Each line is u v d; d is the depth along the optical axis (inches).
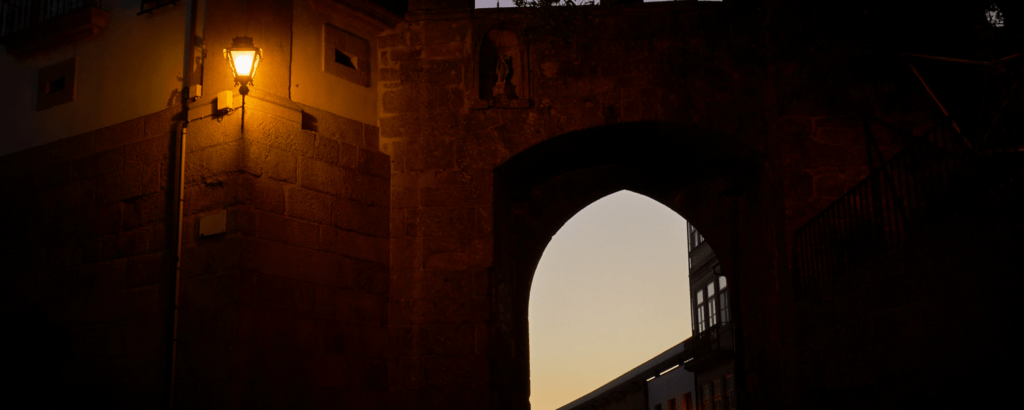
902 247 427.5
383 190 563.8
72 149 556.4
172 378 480.7
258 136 499.5
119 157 535.2
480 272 557.6
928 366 401.1
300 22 542.6
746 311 650.2
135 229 517.7
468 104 579.5
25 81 591.5
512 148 576.1
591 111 579.2
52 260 545.3
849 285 481.4
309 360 500.4
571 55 587.5
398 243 561.0
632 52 587.5
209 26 520.1
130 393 494.9
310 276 510.6
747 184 641.0
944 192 474.0
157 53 540.1
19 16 596.1
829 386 501.7
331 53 556.7
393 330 548.7
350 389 518.9
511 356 607.8
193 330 482.3
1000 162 394.0
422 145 574.2
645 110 577.9
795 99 575.8
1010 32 531.2
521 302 676.7
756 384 624.7
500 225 589.6
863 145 566.9
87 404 507.8
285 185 508.7
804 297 538.9
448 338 547.2
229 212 485.4
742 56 586.6
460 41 588.4
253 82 506.0
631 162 647.8
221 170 494.3
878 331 447.2
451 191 568.4
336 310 520.4
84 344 519.2
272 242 495.2
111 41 561.3
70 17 564.7
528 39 587.2
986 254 359.9
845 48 574.9
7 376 512.7
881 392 441.7
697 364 1141.7
